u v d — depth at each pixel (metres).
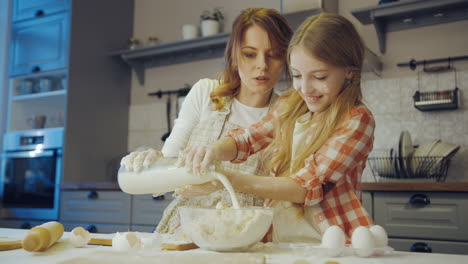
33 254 0.83
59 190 3.03
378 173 2.62
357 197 1.13
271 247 0.90
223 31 3.40
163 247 0.88
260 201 1.33
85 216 2.89
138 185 0.97
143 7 3.79
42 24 3.32
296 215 1.12
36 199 3.13
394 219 2.20
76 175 3.17
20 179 3.23
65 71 3.18
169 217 1.39
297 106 1.21
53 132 3.14
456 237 2.07
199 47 3.27
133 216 2.72
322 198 1.01
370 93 2.87
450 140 2.65
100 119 3.42
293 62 1.03
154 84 3.66
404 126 2.76
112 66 3.57
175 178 0.93
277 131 1.22
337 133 1.05
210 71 3.45
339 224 1.07
